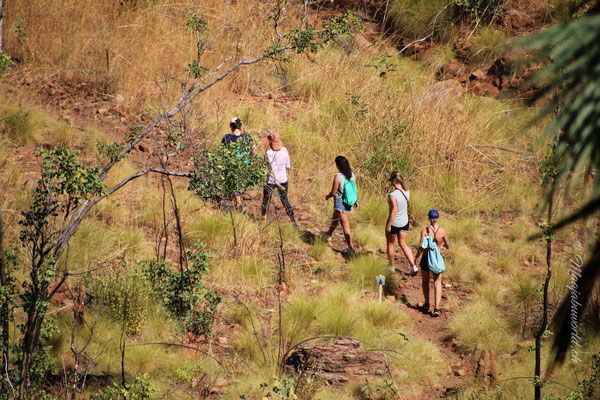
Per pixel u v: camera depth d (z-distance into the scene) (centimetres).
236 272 752
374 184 1053
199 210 878
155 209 855
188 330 627
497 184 1086
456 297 785
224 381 559
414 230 966
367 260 820
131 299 610
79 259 691
